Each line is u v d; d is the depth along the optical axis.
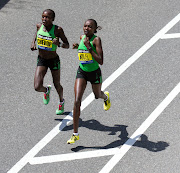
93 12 44.16
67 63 37.31
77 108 27.77
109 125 30.91
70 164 27.80
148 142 29.19
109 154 28.44
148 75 35.44
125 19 42.94
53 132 30.48
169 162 27.59
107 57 37.81
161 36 40.25
